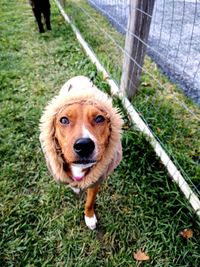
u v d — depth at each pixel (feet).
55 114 1.24
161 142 2.01
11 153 2.02
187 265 1.44
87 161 1.15
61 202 1.73
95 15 4.15
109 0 3.97
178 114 2.27
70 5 4.49
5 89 2.65
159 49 3.00
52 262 1.47
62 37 3.57
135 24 2.04
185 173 1.78
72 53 3.22
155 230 1.59
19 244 1.52
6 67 2.99
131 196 1.76
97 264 1.46
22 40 3.55
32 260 1.47
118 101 2.35
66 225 1.62
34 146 2.08
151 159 1.94
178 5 3.84
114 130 1.28
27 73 2.91
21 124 2.24
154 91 2.50
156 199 1.72
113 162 1.39
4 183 1.82
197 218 1.59
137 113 2.23
